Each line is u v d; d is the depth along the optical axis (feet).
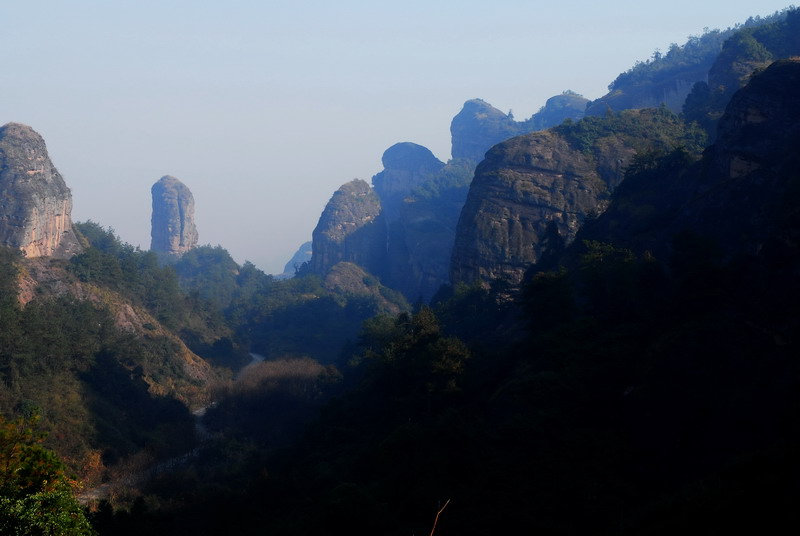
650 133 445.37
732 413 142.61
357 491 153.89
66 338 304.50
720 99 466.29
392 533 144.25
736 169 245.04
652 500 132.26
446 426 172.24
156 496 219.82
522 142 453.99
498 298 326.85
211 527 181.16
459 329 321.93
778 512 96.27
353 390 277.44
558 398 171.22
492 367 220.84
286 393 365.40
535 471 149.89
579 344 188.55
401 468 171.32
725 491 107.65
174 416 323.98
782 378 141.18
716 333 157.38
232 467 256.11
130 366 354.33
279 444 298.97
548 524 131.85
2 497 83.05
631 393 163.22
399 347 244.42
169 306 490.90
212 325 531.09
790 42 496.64
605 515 130.82
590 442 154.61
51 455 93.09
